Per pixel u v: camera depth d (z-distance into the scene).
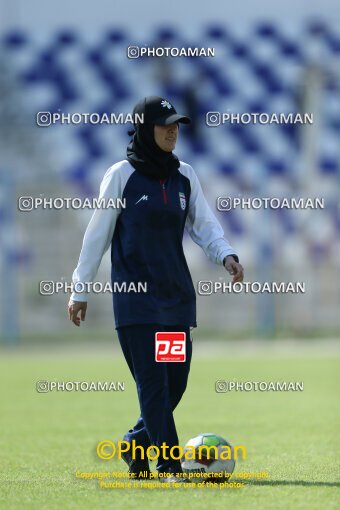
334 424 32.53
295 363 59.12
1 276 76.94
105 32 67.88
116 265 19.86
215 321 79.25
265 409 37.81
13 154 72.88
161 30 67.25
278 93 68.00
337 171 69.56
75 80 68.38
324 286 75.94
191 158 68.44
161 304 19.67
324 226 73.00
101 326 80.31
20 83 69.44
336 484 19.88
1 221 75.62
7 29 69.19
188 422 33.88
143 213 19.59
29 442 29.22
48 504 18.09
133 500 18.14
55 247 78.12
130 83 67.81
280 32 67.88
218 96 67.94
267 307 77.25
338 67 68.31
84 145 68.31
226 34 67.56
